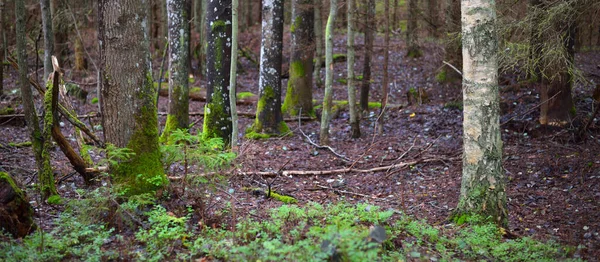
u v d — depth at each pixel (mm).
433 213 7289
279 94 12445
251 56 24516
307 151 10938
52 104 6719
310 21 13891
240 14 26297
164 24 22344
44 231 5508
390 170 9555
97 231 5473
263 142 11680
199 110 15570
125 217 5672
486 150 6223
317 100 16719
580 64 15234
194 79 20672
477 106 6156
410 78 18453
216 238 5363
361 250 4102
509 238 6156
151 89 6145
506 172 9102
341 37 27703
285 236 5363
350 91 11883
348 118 14109
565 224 6793
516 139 10875
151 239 5289
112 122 5996
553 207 7426
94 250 5027
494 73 6086
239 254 4770
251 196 7746
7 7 18906
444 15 14344
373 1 11867
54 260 4715
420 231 6027
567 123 10656
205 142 6328
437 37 15719
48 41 11297
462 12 6055
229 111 10422
